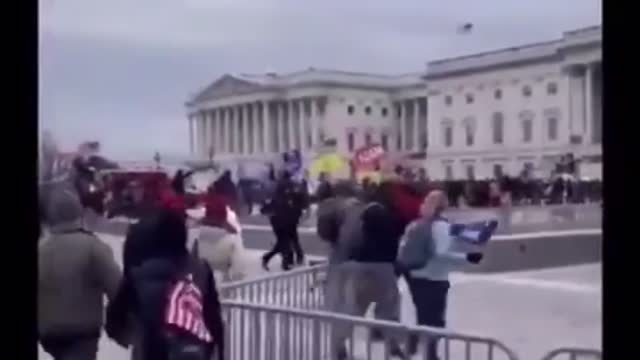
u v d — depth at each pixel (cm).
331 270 746
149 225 407
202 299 406
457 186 2000
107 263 441
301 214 1459
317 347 543
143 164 1994
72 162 1155
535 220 1666
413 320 708
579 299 1017
